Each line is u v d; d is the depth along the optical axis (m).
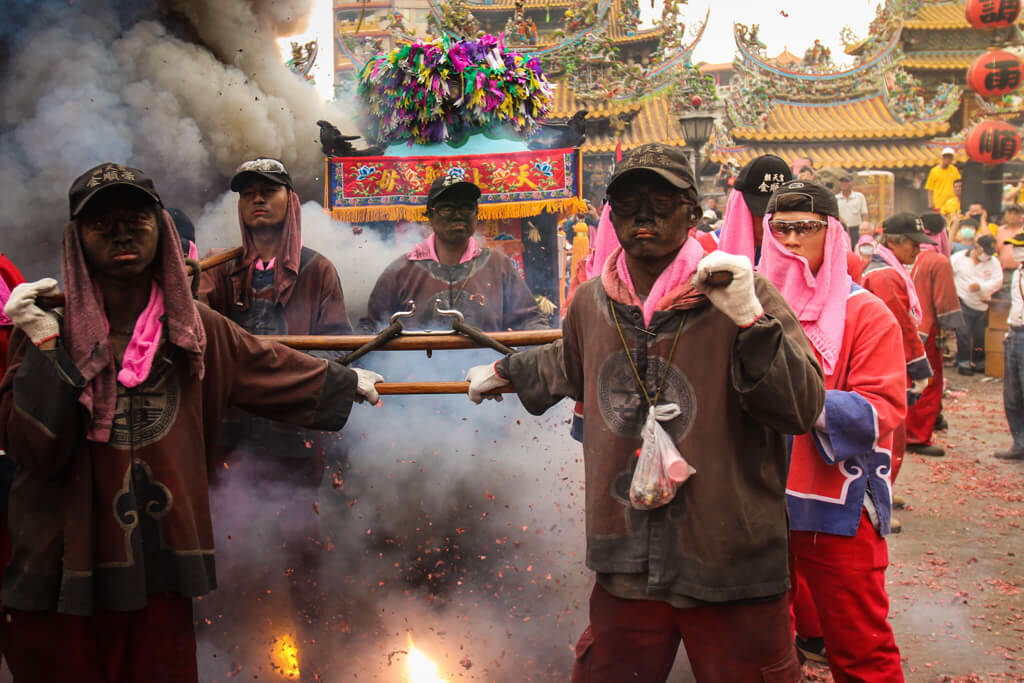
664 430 2.44
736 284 2.23
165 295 2.56
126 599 2.46
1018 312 7.91
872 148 28.61
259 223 3.91
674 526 2.42
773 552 2.41
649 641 2.54
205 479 2.64
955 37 33.03
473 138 5.62
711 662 2.44
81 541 2.44
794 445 3.03
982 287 12.70
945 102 28.55
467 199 4.64
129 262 2.46
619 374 2.53
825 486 2.99
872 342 3.04
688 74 23.19
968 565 5.21
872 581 2.97
